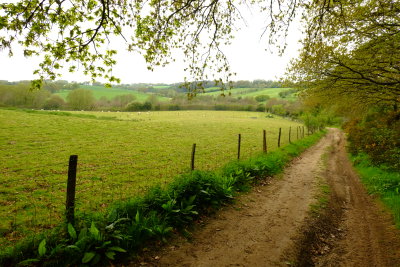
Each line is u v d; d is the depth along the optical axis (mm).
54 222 6617
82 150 18094
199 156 17953
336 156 21234
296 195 8766
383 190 8984
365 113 17406
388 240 5516
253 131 41281
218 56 5336
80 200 8414
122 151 18703
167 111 94500
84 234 4184
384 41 8070
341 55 9039
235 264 4453
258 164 11445
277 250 4969
